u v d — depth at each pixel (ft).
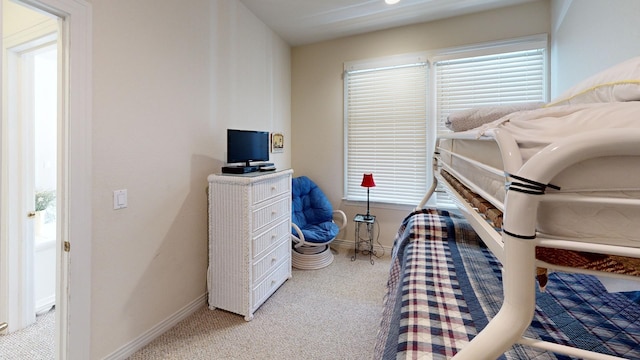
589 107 1.65
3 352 5.73
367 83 11.30
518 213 1.48
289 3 8.89
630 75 2.09
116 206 5.29
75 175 4.60
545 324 2.90
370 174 10.61
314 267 9.92
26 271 6.52
